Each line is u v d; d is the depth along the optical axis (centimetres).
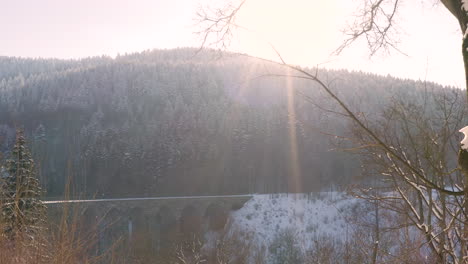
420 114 387
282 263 3681
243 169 8338
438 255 446
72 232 445
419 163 390
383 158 398
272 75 216
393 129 386
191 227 6694
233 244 3750
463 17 206
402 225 474
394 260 495
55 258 423
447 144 409
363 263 693
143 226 6081
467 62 194
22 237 432
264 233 6431
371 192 475
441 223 433
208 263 2505
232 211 7006
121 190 7425
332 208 6066
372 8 321
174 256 2220
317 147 6594
